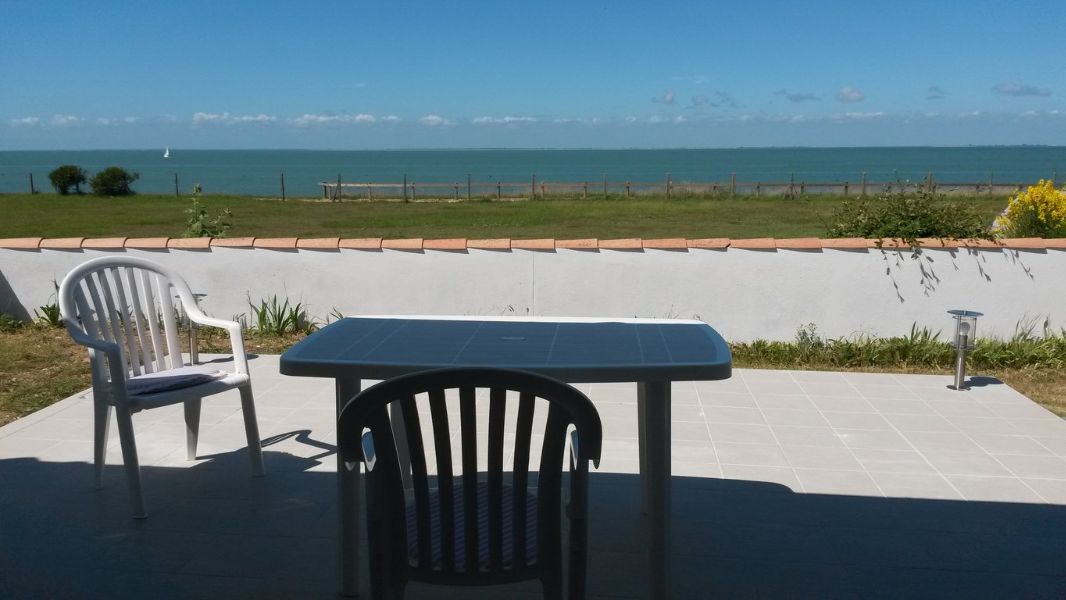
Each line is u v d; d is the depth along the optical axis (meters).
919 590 2.85
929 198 6.83
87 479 3.82
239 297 6.92
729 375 2.43
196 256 6.86
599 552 3.13
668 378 2.39
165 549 3.13
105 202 26.34
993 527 3.34
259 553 3.11
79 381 5.48
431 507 2.47
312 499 3.61
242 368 3.81
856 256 6.43
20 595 2.78
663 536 2.62
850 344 6.27
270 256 6.84
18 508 3.49
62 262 6.94
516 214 22.03
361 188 29.45
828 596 2.81
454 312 6.77
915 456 4.15
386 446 2.12
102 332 3.73
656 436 2.57
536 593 2.87
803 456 4.15
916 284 6.43
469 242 6.70
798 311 6.53
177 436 4.43
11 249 6.93
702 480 3.83
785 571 2.98
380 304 6.83
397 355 2.56
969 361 6.06
